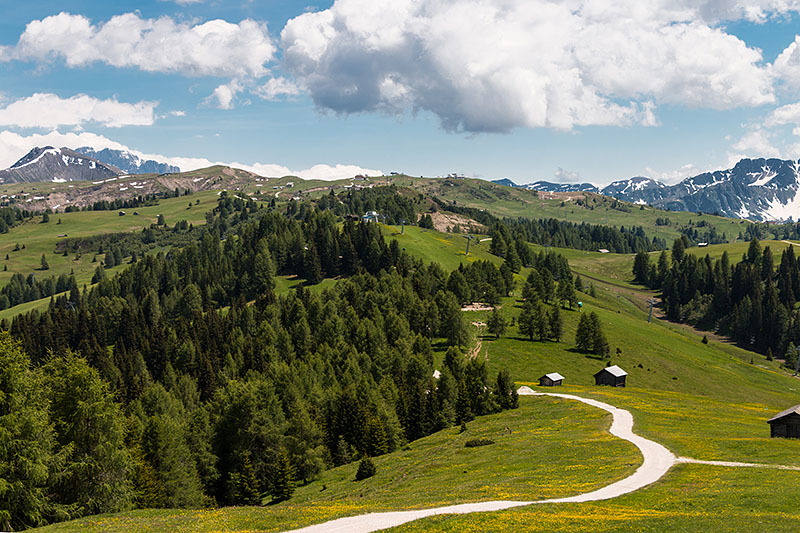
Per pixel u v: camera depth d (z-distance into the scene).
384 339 153.50
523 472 58.25
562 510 39.31
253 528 38.19
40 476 44.03
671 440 65.69
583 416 90.94
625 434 71.88
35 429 45.00
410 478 68.25
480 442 81.38
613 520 35.12
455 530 34.62
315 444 92.69
